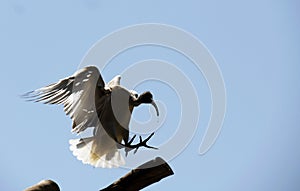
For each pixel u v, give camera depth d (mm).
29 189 10359
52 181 10641
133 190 10984
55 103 13344
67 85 13391
